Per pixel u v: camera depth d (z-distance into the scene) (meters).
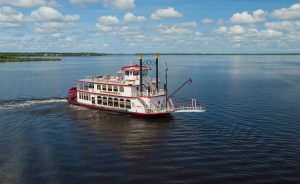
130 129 62.97
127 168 43.59
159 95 73.44
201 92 112.88
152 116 71.00
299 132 59.41
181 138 56.72
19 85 132.88
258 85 133.50
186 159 46.59
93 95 81.56
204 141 54.78
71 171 42.59
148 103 71.75
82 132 60.94
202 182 39.16
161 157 47.53
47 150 50.62
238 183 38.75
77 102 86.06
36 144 53.53
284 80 154.38
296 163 44.59
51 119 70.62
